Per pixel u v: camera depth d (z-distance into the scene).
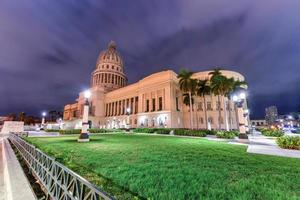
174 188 4.49
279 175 5.80
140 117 58.81
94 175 5.52
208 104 54.81
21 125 54.56
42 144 14.62
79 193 2.87
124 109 69.69
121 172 5.94
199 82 42.62
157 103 55.22
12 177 5.74
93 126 73.44
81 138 17.70
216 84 36.50
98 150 11.18
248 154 10.28
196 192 4.26
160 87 55.09
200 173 5.89
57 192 3.68
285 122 82.81
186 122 56.09
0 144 18.14
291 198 4.02
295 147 12.52
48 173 4.48
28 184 5.04
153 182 4.93
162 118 51.69
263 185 4.86
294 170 6.50
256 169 6.59
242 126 21.12
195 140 20.25
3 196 4.55
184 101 50.94
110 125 72.94
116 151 10.77
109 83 88.12
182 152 10.59
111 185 4.66
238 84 40.00
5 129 51.78
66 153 9.63
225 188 4.58
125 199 3.69
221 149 12.40
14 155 10.43
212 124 52.56
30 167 6.83
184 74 41.91
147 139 21.11
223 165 7.19
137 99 65.62
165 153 10.09
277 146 14.66
